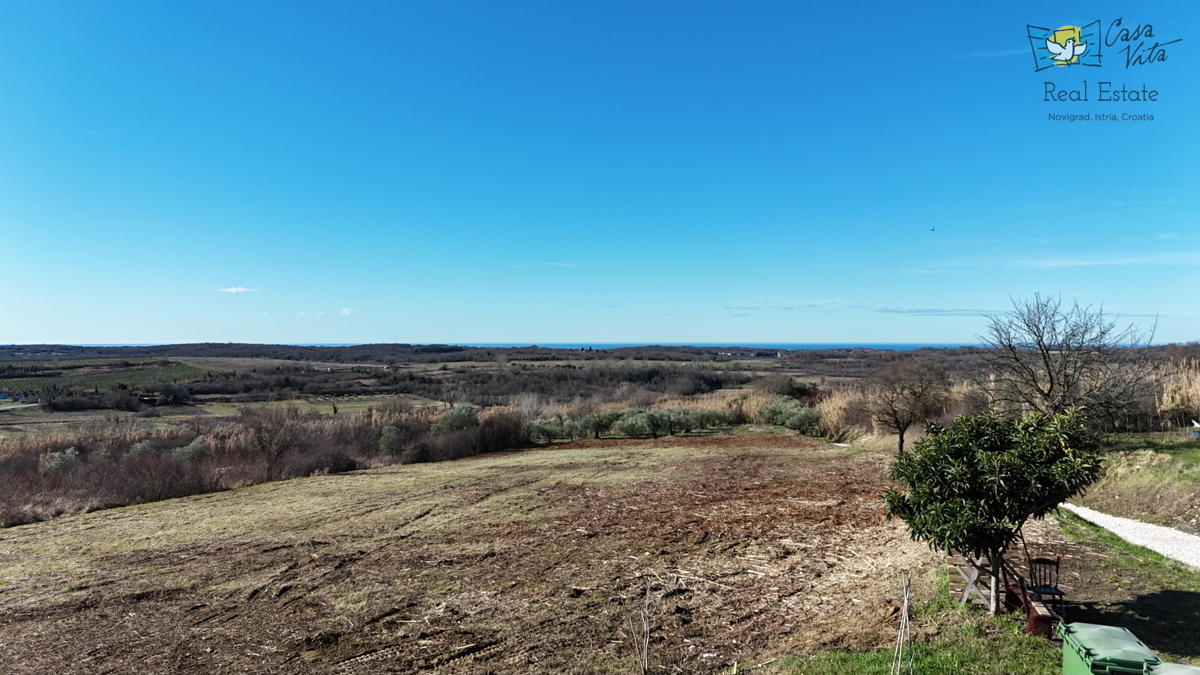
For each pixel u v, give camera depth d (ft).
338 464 72.59
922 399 70.23
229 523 43.62
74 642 22.68
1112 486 39.68
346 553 34.19
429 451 83.61
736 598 24.86
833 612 22.45
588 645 20.68
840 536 34.47
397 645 21.42
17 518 45.83
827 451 78.28
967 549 19.11
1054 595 20.43
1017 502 18.12
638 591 26.16
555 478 60.64
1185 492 35.17
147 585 29.48
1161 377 54.24
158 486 56.18
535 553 32.86
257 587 28.68
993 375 53.06
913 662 16.81
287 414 82.53
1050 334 45.78
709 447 86.38
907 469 19.65
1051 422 18.42
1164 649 17.48
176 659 20.95
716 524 38.63
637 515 42.04
